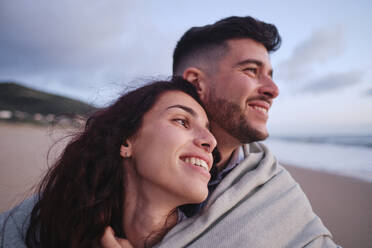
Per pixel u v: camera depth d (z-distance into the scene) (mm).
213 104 1600
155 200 1060
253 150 1777
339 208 4145
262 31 1593
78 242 1094
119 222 1162
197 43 1733
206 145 1109
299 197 1382
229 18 1657
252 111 1546
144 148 1086
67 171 1246
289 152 15281
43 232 1206
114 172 1181
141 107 1176
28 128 18062
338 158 11828
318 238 1228
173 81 1356
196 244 1062
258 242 1088
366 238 2982
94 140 1248
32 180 3562
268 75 1696
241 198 1250
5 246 1195
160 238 1097
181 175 1001
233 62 1556
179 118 1138
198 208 1357
